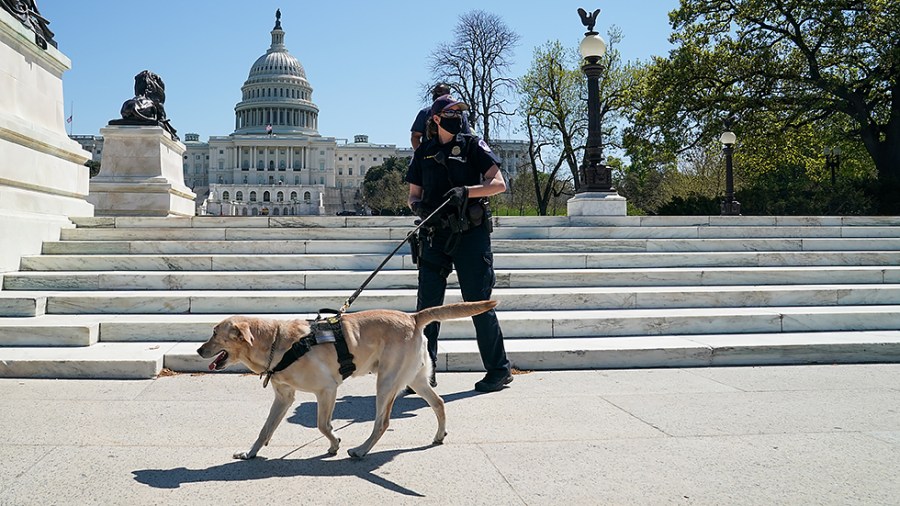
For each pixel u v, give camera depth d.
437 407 4.10
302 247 9.66
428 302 5.58
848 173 35.09
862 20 24.42
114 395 5.20
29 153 9.03
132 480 3.38
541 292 8.10
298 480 3.43
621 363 6.53
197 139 147.25
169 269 8.79
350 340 3.81
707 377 6.09
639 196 50.06
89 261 8.58
